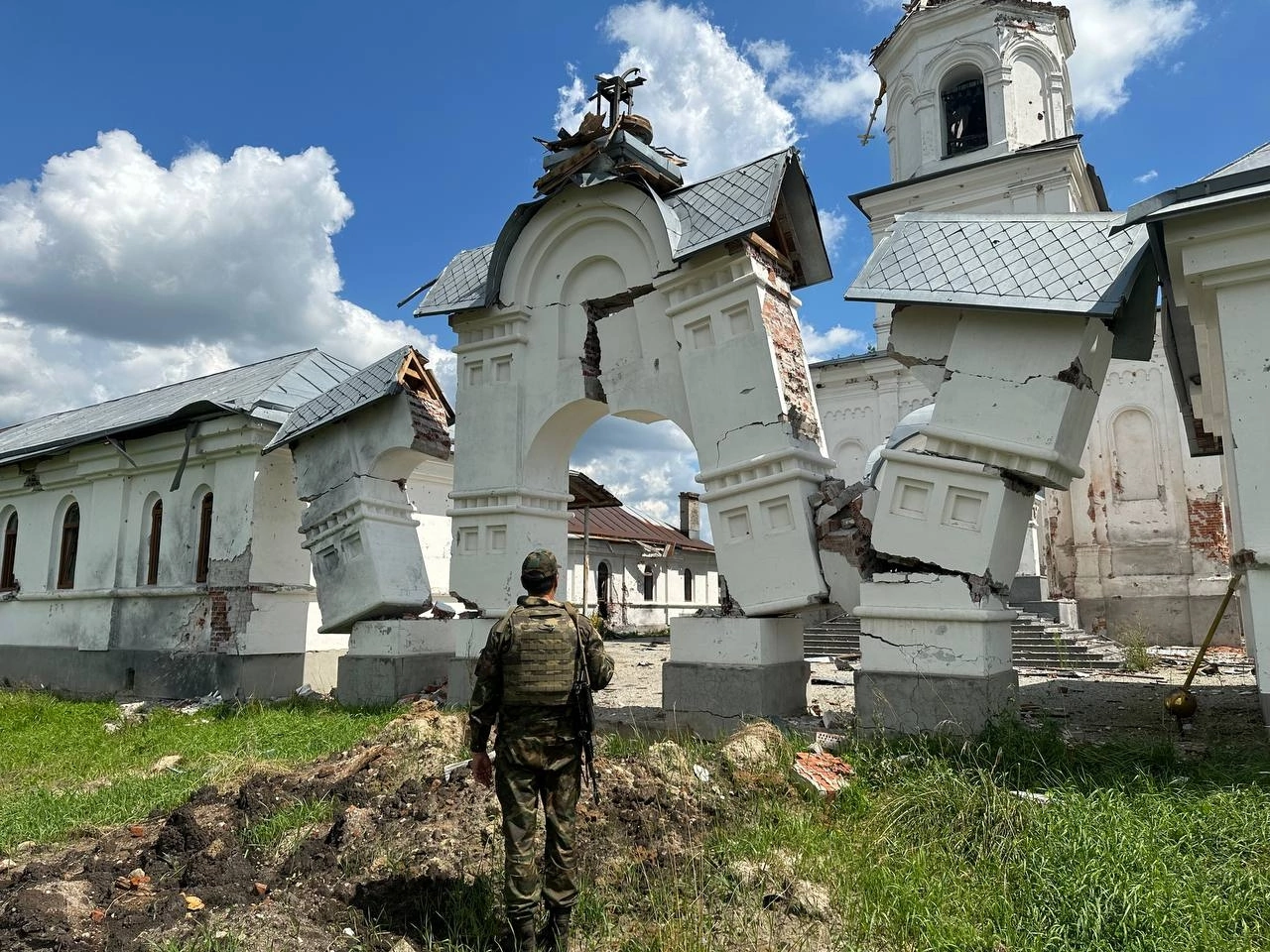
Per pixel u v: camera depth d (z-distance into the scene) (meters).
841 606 8.16
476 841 5.11
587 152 9.65
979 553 7.36
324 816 5.75
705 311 8.87
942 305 7.45
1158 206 6.52
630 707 10.04
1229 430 6.64
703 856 4.99
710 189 9.12
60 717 12.82
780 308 8.93
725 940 4.19
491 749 6.63
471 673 10.12
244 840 5.47
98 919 4.46
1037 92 22.28
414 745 6.73
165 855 5.31
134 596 15.82
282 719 10.79
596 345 10.10
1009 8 22.06
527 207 10.30
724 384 8.69
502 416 10.52
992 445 7.34
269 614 13.98
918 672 7.48
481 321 10.74
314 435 12.66
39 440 21.17
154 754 9.63
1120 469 20.62
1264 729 7.21
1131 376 20.73
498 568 10.27
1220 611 7.91
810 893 4.56
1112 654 15.34
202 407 14.20
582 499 15.66
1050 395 7.21
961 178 21.77
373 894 4.62
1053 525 21.14
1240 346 6.56
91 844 5.89
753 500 8.48
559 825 4.25
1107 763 6.18
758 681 8.22
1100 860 4.56
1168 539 19.94
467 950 4.16
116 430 15.80
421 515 16.47
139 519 16.28
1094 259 7.14
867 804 5.76
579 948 4.24
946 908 4.39
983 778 5.54
